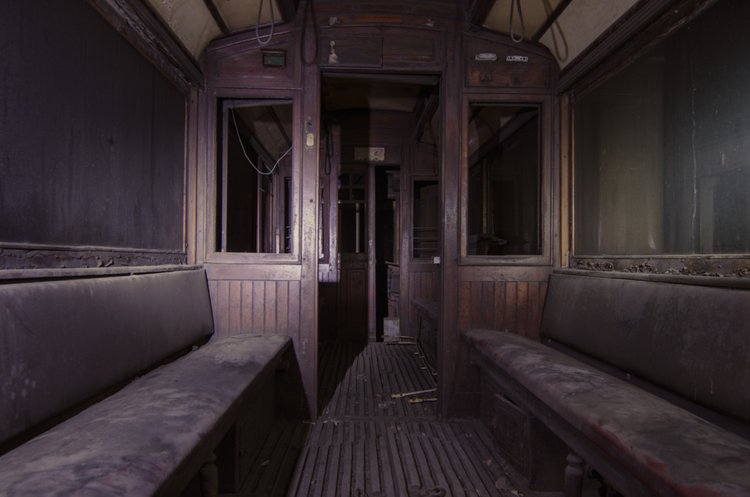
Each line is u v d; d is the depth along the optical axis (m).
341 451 2.81
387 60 3.41
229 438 2.27
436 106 4.86
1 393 1.33
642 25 2.45
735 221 1.87
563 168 3.42
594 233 3.03
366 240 6.56
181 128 3.14
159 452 1.29
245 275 3.33
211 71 3.36
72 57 1.92
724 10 1.93
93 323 1.80
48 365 1.53
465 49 3.45
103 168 2.17
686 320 1.88
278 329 3.35
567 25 3.05
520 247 4.46
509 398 2.75
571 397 1.79
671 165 2.27
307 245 3.35
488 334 3.16
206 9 2.94
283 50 3.38
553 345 3.17
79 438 1.36
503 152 4.93
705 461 1.25
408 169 6.46
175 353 2.73
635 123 2.57
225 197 3.52
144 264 2.61
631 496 1.40
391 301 6.93
